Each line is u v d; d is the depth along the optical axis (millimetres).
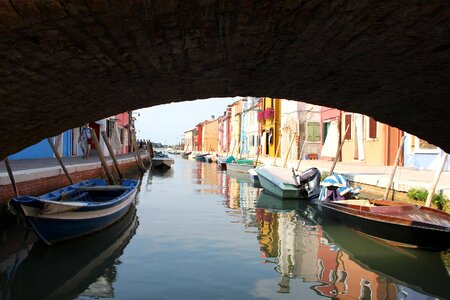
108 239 8477
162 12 2578
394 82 4230
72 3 2326
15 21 2404
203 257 7332
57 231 7301
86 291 5699
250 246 8164
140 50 3178
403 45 3283
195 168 35500
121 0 2365
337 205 9711
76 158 20656
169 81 4234
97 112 4902
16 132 4547
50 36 2674
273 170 18453
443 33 3002
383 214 7953
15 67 3053
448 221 7613
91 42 2875
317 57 3648
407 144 16812
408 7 2643
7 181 8734
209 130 69625
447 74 3803
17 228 8648
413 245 7441
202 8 2578
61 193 9391
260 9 2637
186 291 5711
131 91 4379
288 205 13797
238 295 5609
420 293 5766
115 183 15992
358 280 6242
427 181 10836
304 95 5160
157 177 25641
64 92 3824
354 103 5270
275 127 34156
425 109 5016
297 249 7961
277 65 3895
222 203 14227
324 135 26500
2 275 6258
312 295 5641
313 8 2652
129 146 46000
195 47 3273
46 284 5957
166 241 8430
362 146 20453
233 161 30312
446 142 6090
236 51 3449
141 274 6391
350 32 3062
